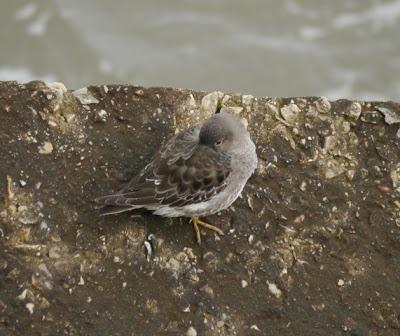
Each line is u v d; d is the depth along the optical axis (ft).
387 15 80.38
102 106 39.78
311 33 79.15
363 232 38.34
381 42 78.59
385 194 39.58
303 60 76.54
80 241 35.78
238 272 36.32
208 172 34.86
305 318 35.53
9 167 36.83
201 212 35.81
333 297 36.32
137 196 34.53
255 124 40.91
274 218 38.06
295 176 39.55
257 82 75.56
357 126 41.39
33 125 38.19
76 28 77.05
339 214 38.70
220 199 35.60
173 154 35.45
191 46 76.95
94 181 37.42
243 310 35.32
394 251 38.06
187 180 34.81
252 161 36.14
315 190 39.24
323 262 37.29
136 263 35.65
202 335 34.40
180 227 37.14
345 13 80.48
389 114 41.73
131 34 77.51
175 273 35.70
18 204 36.06
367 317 36.06
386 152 40.73
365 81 76.07
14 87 39.04
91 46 76.07
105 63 75.25
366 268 37.42
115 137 38.99
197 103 41.09
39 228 35.70
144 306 34.63
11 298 33.73
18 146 37.47
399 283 37.14
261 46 77.10
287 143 40.47
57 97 39.04
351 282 36.86
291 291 36.17
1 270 34.24
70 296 34.32
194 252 36.55
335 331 35.42
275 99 41.75
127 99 40.27
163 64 75.41
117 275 35.24
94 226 36.27
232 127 35.53
